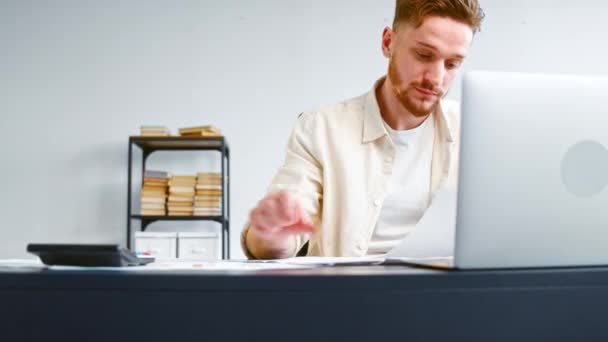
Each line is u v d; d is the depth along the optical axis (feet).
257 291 1.83
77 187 13.82
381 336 1.86
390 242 5.16
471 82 2.29
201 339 1.81
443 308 1.90
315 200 5.10
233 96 14.06
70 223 13.76
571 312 1.99
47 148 13.91
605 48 14.46
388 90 5.05
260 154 13.96
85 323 1.82
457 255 2.29
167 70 14.08
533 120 2.33
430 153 5.25
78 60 14.06
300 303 1.84
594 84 2.41
